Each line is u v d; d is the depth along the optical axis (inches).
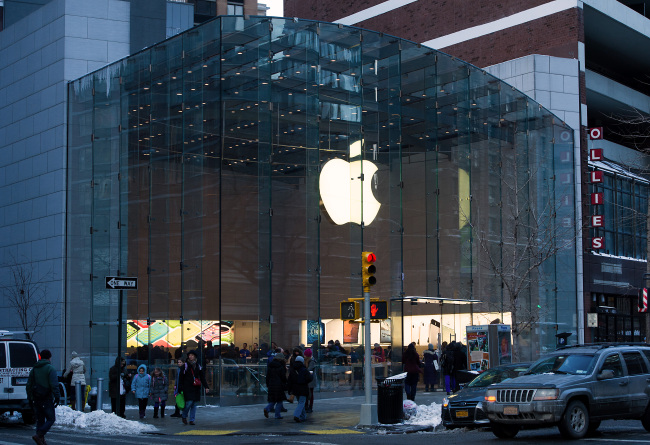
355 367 1239.5
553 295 1587.1
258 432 784.3
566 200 1637.6
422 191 1366.9
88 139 1416.1
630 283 1868.8
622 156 2047.2
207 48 1209.4
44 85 1509.6
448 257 1376.7
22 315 1480.1
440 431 761.6
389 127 1331.2
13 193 1553.9
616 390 643.5
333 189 1268.5
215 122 1182.9
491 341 1107.3
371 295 1293.1
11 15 1648.6
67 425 855.1
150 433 800.3
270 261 1184.8
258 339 1163.9
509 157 1513.3
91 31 1503.4
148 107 1290.6
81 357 1373.0
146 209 1262.3
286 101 1229.1
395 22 2193.7
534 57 1737.2
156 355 1203.9
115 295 1307.8
